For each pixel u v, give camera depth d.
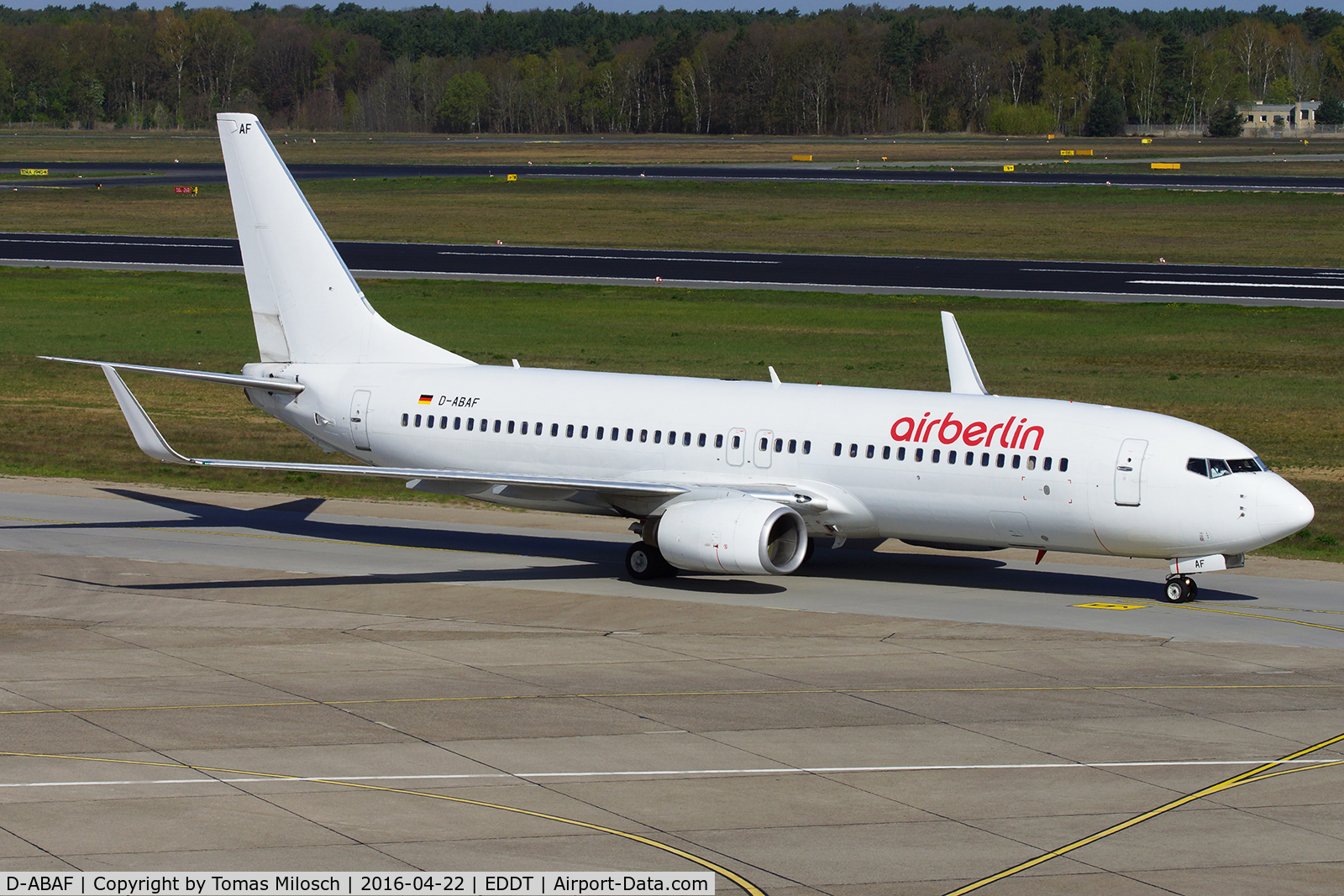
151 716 59.69
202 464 83.56
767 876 44.06
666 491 84.25
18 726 58.25
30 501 109.00
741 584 86.06
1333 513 105.94
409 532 101.56
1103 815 49.44
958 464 81.12
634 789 51.50
